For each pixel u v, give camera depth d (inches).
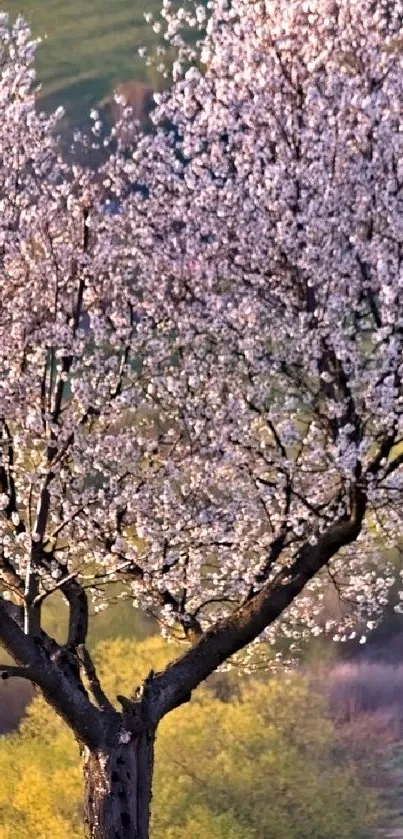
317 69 404.2
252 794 669.3
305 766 687.1
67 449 380.5
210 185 390.9
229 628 393.4
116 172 406.3
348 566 478.6
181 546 418.9
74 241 401.1
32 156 406.6
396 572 649.0
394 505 413.7
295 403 366.3
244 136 391.2
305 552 398.0
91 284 395.9
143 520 402.9
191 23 420.5
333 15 403.9
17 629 356.2
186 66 475.2
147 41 1270.9
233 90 400.5
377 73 394.0
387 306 356.8
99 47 1274.6
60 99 1164.5
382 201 379.9
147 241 390.6
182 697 391.2
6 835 641.6
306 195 374.3
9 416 387.2
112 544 412.2
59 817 638.5
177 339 388.2
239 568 438.3
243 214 384.8
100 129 427.5
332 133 377.7
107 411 385.1
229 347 389.7
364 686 828.6
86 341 383.9
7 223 385.1
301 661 851.4
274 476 401.4
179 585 437.1
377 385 368.8
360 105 381.4
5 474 409.7
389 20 416.8
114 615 813.9
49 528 451.5
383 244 371.2
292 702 719.7
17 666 355.3
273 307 395.2
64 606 783.1
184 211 393.1
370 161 387.2
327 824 664.4
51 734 729.6
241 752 681.6
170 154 402.6
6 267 390.0
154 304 391.5
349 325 379.6
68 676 393.1
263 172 398.6
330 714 811.4
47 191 409.4
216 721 696.4
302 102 397.4
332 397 385.4
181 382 386.3
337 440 356.8
